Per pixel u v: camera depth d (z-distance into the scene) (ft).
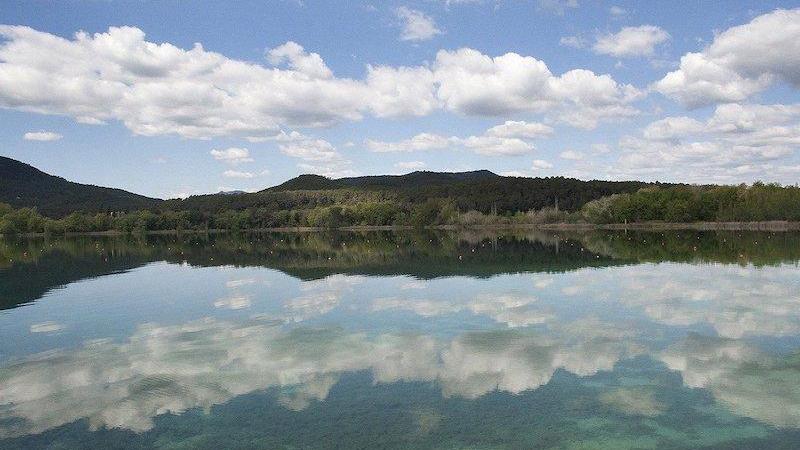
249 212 644.69
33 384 56.13
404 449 39.14
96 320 88.02
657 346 62.69
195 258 208.13
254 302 100.17
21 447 41.68
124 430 44.27
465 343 66.49
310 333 74.38
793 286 98.58
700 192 439.63
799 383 50.16
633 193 502.79
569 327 72.74
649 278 113.29
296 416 45.83
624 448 38.58
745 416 43.50
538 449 38.68
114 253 249.55
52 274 159.22
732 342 63.62
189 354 65.57
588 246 213.05
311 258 192.03
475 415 44.80
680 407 45.47
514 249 207.10
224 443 41.22
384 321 80.18
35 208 617.62
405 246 246.27
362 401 48.65
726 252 165.89
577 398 47.85
